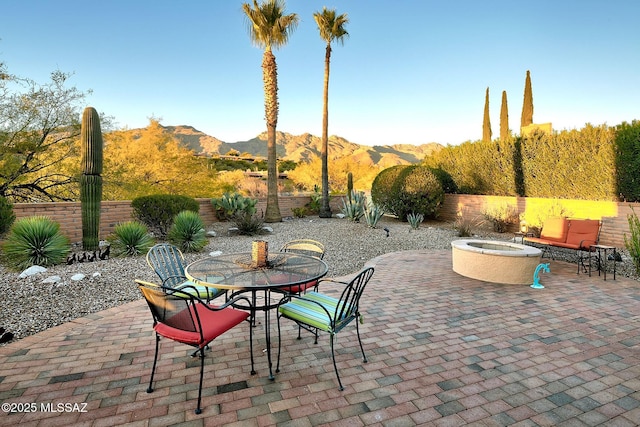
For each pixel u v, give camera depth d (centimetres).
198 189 1623
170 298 243
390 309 436
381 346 334
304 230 1121
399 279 582
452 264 673
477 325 387
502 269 544
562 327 383
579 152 1014
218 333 252
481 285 546
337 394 254
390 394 254
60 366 287
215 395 251
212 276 299
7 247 587
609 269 650
